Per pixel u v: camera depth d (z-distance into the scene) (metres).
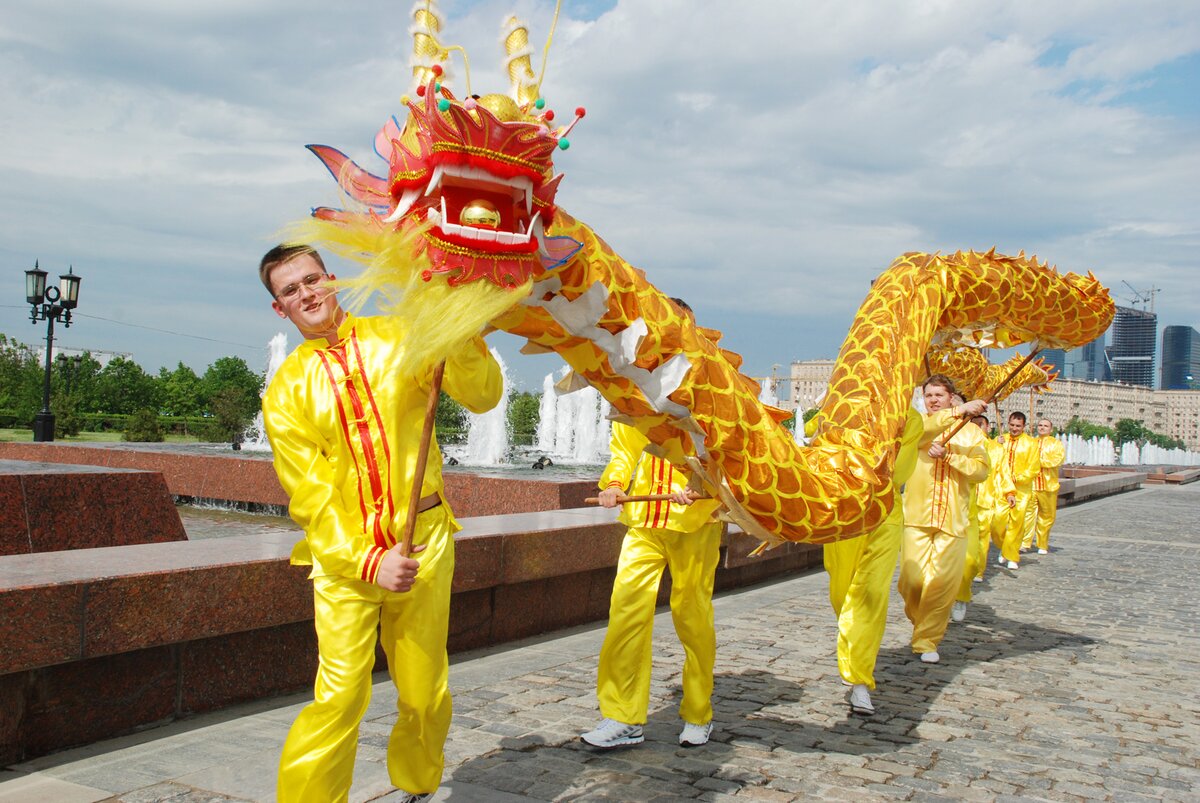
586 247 2.73
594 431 19.06
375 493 2.79
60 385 47.91
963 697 5.43
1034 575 11.05
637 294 2.90
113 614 3.86
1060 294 5.41
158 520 7.08
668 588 7.98
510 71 2.61
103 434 45.41
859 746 4.43
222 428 27.61
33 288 17.81
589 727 4.46
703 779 3.88
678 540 4.16
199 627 4.20
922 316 4.58
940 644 6.93
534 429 25.83
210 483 13.18
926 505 6.34
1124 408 143.12
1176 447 121.62
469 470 12.84
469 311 2.29
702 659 4.27
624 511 4.27
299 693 4.81
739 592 8.87
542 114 2.53
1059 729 4.85
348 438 2.79
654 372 3.00
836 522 3.47
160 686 4.21
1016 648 6.87
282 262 2.93
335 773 2.69
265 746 3.95
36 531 6.38
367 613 2.75
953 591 6.30
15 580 3.67
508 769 3.88
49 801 3.30
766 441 3.24
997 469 11.42
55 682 3.81
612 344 2.88
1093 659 6.56
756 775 3.96
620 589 4.19
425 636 2.85
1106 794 3.94
